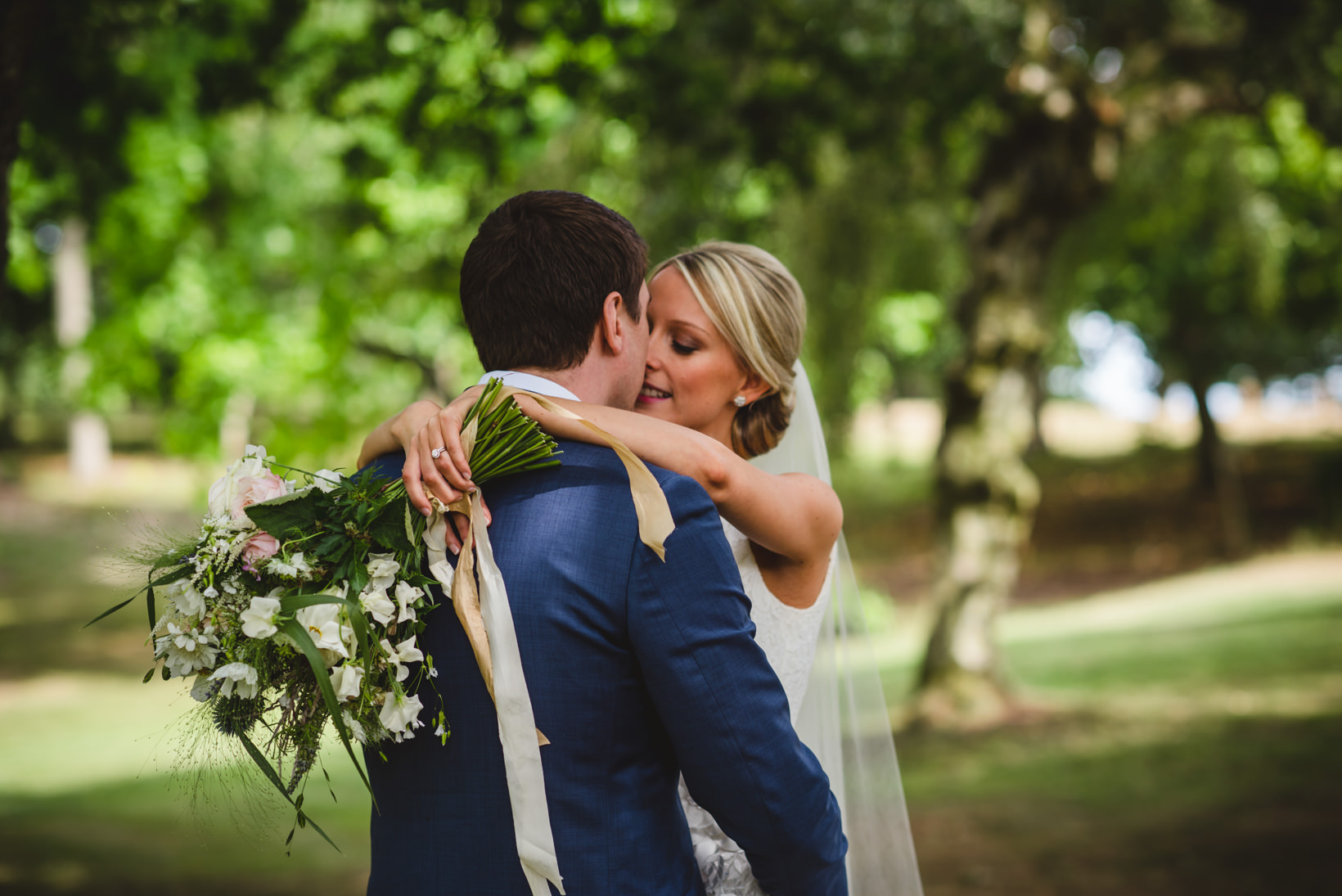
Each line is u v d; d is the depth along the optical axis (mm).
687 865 1269
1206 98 7789
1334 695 7812
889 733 1945
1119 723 7570
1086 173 7844
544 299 1314
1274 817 5148
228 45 5055
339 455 13266
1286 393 22703
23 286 11000
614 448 1232
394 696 1184
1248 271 12781
